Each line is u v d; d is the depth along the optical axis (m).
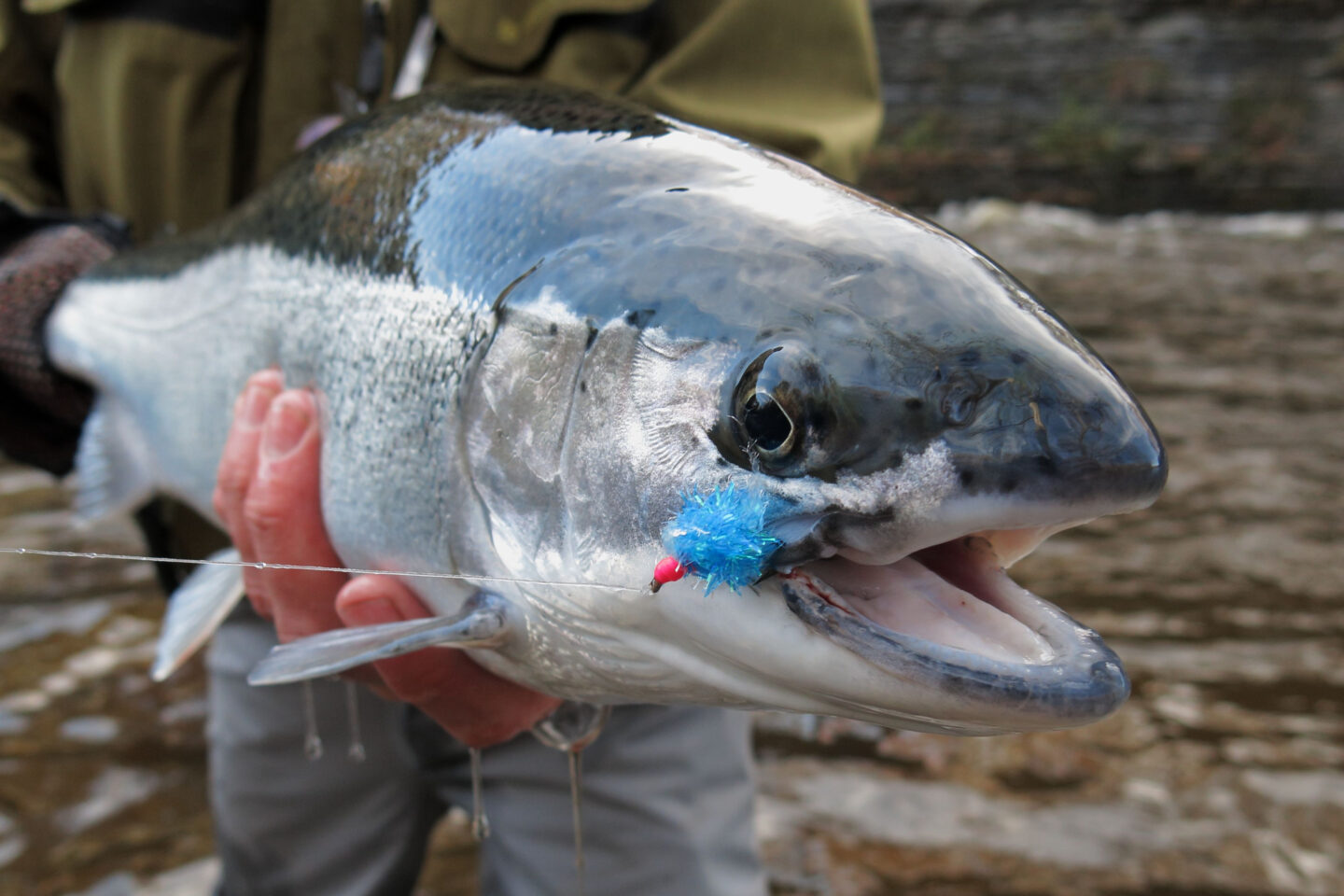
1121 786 0.78
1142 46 6.79
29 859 0.70
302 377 0.43
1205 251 4.32
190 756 0.83
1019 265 3.90
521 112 0.40
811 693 0.33
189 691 0.93
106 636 1.03
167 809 0.76
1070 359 0.32
